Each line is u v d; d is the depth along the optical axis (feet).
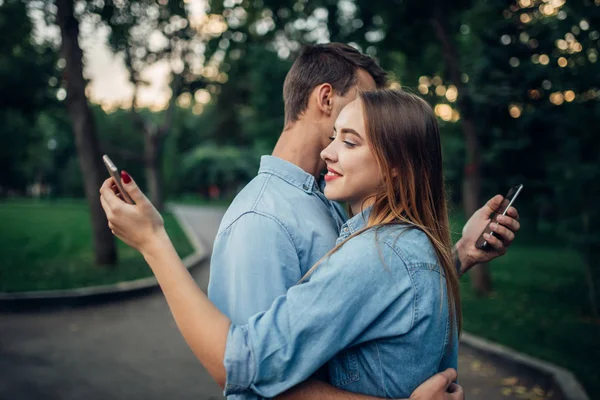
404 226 4.18
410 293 3.88
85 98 37.93
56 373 17.57
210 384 17.07
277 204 4.55
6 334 22.24
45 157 176.55
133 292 31.04
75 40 37.04
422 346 3.94
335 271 3.77
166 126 92.48
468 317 25.98
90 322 24.88
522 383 17.78
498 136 39.70
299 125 5.49
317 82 5.41
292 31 38.14
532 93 29.63
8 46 38.96
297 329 3.63
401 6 30.81
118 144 170.81
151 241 3.90
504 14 25.29
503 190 47.26
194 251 51.88
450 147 66.03
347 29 33.81
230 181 211.20
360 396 3.87
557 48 24.13
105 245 38.14
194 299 3.79
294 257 4.37
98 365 18.54
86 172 38.14
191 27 45.98
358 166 4.37
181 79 65.21
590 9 19.21
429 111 4.52
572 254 59.77
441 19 30.96
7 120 88.12
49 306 27.58
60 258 41.52
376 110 4.34
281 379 3.63
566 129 27.81
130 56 54.24
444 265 4.25
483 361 20.10
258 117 62.54
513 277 41.37
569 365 18.03
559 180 27.45
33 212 89.66
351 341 3.80
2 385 16.24
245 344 3.63
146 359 19.39
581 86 22.99
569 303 30.09
